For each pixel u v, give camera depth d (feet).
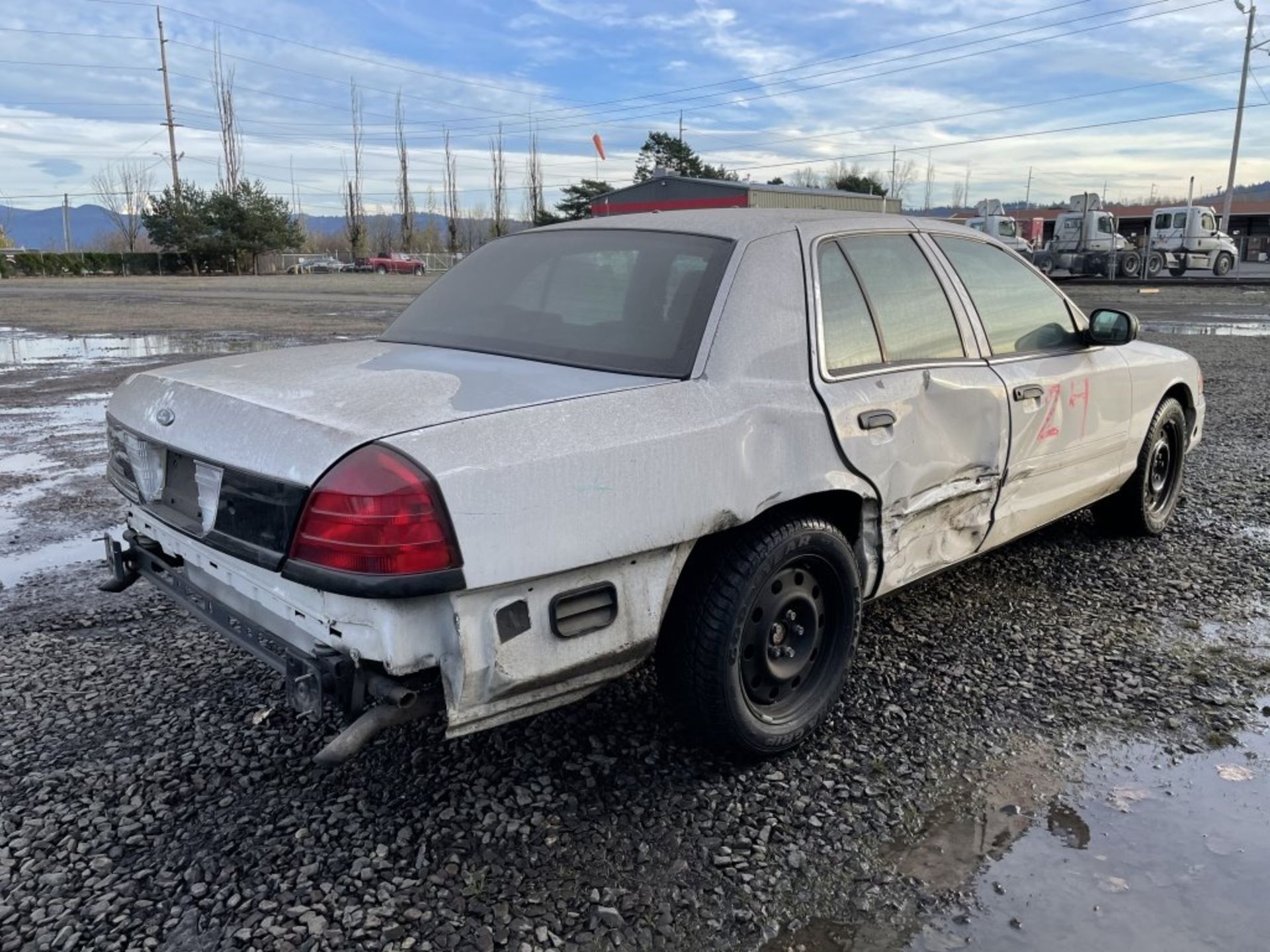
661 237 11.03
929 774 10.02
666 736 10.73
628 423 8.63
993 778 9.96
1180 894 8.25
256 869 8.50
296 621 8.35
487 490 7.73
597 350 9.97
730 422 9.21
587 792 9.68
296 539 7.81
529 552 7.95
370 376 9.55
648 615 8.89
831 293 10.85
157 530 10.04
